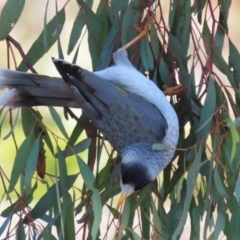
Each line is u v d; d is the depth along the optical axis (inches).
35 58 252.7
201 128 235.5
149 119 233.6
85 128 250.4
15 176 235.5
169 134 235.5
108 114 233.5
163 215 251.0
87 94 234.4
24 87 239.5
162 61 252.5
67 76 229.3
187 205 228.8
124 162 231.5
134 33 255.3
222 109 249.0
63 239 229.6
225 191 239.0
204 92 254.8
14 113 432.1
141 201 247.9
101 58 254.2
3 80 238.5
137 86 236.2
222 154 245.4
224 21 263.7
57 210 249.1
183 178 238.4
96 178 247.3
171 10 261.1
